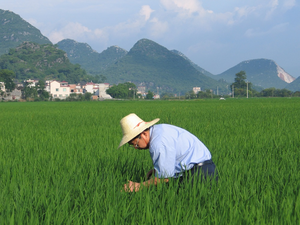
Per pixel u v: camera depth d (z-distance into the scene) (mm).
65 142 6715
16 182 3609
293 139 6406
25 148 5992
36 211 2818
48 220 2557
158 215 2623
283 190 3156
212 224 2590
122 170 4160
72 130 9195
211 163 3330
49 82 140250
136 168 4312
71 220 2580
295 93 140500
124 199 3021
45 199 3014
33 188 3340
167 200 2963
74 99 106688
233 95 146750
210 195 3068
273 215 2666
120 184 3508
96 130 9125
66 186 3385
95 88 160250
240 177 3570
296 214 2652
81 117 15398
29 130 9672
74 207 2846
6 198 3059
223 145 5727
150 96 160000
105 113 19000
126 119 3146
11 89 122000
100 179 3602
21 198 3021
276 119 11180
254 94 153375
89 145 6180
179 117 13672
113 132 8500
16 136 8117
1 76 122250
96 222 2615
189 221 2559
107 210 2818
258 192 3213
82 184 3402
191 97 150375
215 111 18250
